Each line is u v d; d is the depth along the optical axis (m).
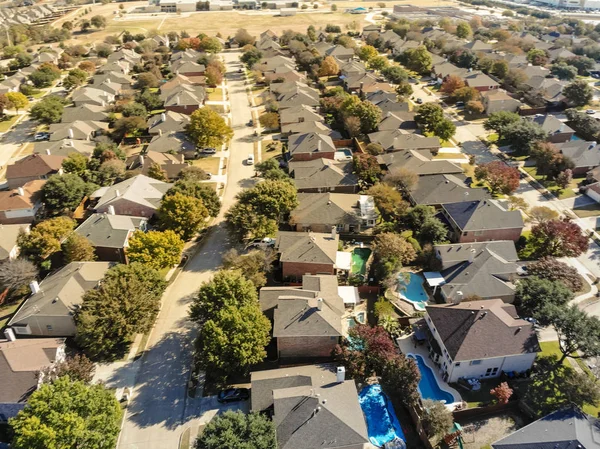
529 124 116.06
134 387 57.81
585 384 52.25
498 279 69.62
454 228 84.62
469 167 110.00
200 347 58.31
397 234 79.31
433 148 115.44
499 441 47.84
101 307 59.28
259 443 44.09
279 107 141.12
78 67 184.12
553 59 187.38
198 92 150.12
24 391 52.59
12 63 188.75
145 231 85.12
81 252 73.69
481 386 57.47
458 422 53.09
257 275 69.94
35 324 63.38
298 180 98.88
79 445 45.81
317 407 48.81
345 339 60.88
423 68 177.50
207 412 54.66
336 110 136.50
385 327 63.84
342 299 65.50
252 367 59.69
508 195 97.75
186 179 96.81
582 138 124.38
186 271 77.62
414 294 72.25
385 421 53.28
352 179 98.88
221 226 89.25
